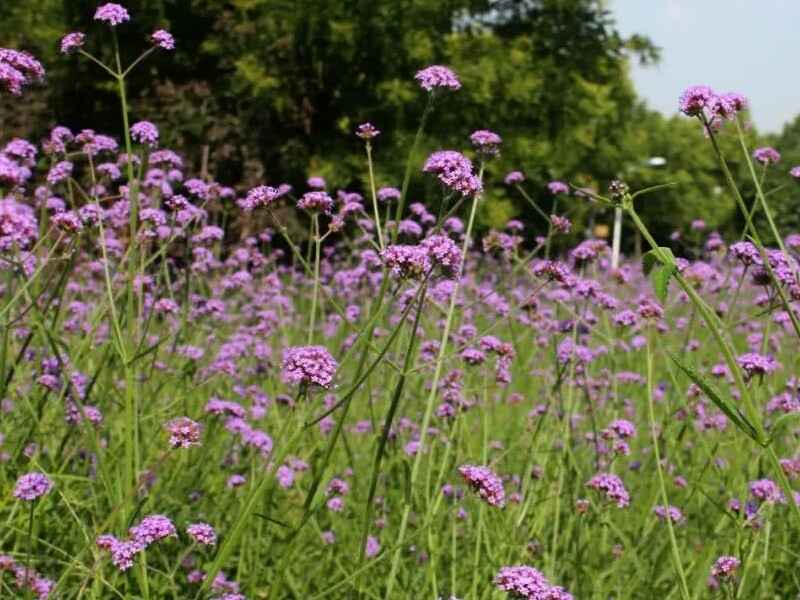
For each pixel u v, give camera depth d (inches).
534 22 915.4
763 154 139.7
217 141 710.5
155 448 162.6
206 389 204.1
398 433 176.7
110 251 194.5
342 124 794.8
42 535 137.9
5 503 129.9
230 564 150.9
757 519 143.2
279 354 245.8
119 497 117.0
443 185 117.4
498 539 139.9
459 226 224.1
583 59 912.9
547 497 146.7
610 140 946.7
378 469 114.0
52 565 130.6
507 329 283.7
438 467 163.2
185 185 185.9
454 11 842.2
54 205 205.2
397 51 792.3
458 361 184.1
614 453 159.2
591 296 181.6
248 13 811.4
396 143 791.1
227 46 780.0
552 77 881.5
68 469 151.9
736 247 134.6
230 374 195.5
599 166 916.6
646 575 146.0
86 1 743.7
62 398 144.7
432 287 186.4
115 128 775.7
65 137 183.2
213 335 212.7
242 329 238.5
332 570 151.0
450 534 150.6
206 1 776.9
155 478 148.9
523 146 812.6
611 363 202.2
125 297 160.2
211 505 156.6
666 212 1064.2
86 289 227.3
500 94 820.6
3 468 137.3
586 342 236.2
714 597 139.2
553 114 876.0
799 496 161.5
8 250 136.6
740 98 104.2
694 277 166.4
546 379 227.3
